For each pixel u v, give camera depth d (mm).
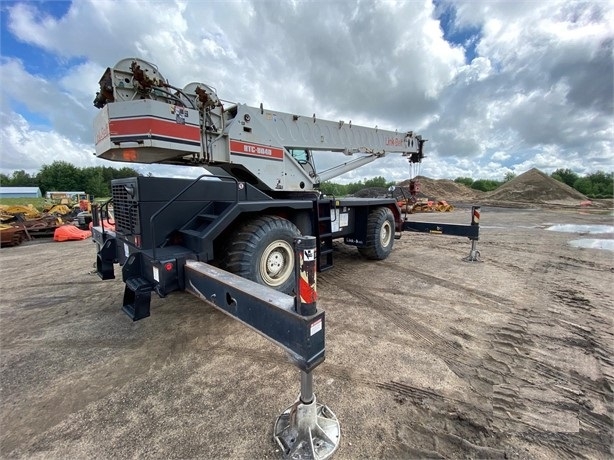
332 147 5797
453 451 1531
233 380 2131
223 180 3213
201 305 3516
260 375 2188
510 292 3768
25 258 6512
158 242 2789
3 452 1573
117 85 3406
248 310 1614
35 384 2139
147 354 2500
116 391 2039
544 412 1781
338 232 4758
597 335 2682
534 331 2762
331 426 1643
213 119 3969
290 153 5164
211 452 1543
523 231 9164
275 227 3201
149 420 1774
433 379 2086
